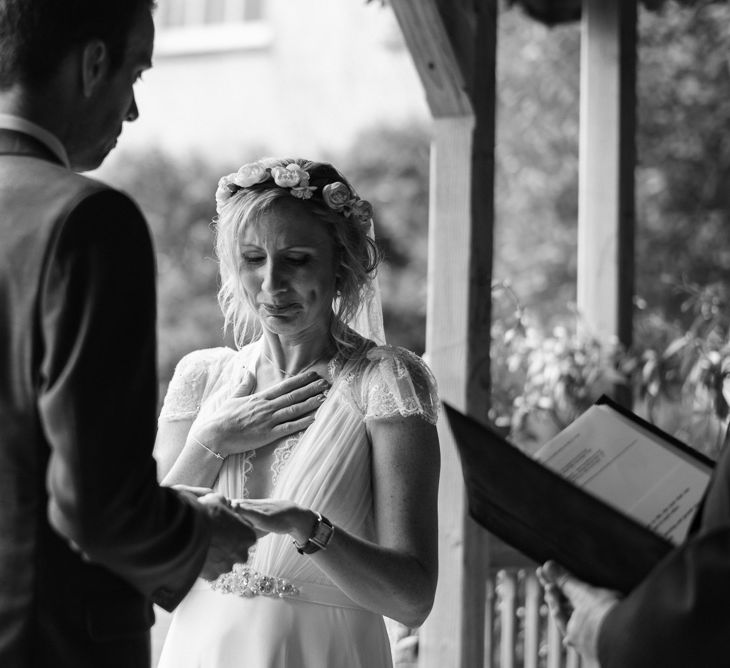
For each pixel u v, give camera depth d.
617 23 4.65
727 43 9.38
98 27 1.83
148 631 1.88
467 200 3.73
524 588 4.41
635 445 1.95
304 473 2.32
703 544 1.61
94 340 1.68
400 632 3.82
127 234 1.75
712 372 4.68
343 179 2.43
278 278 2.32
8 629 1.72
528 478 1.72
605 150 4.66
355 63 13.45
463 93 3.70
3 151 1.82
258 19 14.31
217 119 13.87
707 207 9.77
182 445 2.52
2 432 1.73
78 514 1.65
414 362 2.41
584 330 4.68
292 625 2.29
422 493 2.30
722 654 1.58
